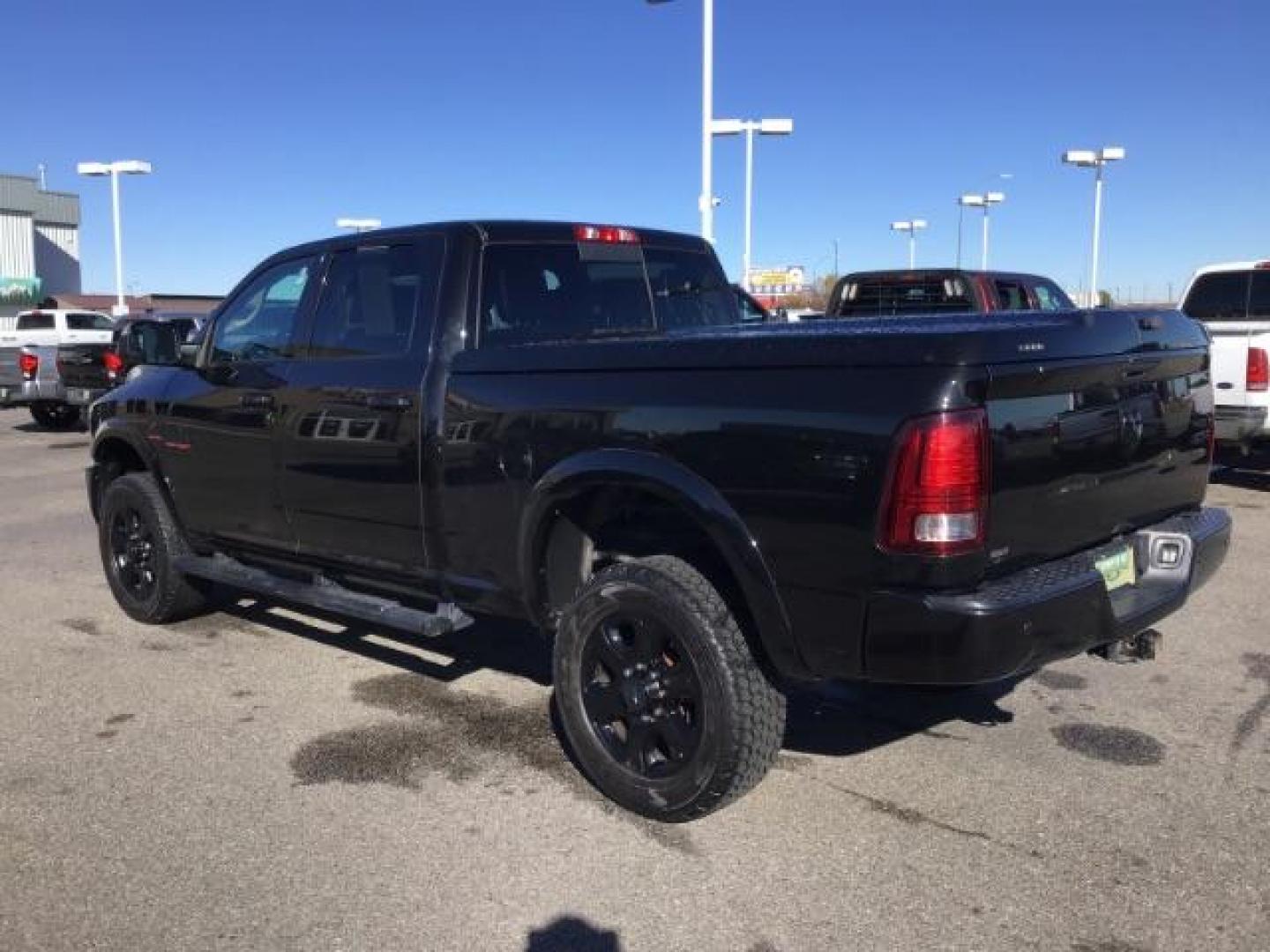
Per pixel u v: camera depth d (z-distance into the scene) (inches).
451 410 170.7
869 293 520.1
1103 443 145.5
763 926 126.6
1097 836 146.7
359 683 209.2
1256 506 382.0
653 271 209.5
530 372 161.0
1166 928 125.3
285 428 199.0
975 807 155.4
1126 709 192.4
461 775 167.5
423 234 183.8
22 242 2346.2
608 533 165.2
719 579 148.3
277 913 130.2
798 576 132.3
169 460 231.0
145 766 171.3
